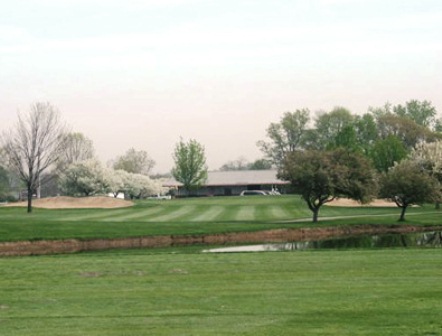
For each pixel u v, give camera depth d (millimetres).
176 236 45156
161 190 132500
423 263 24938
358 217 64000
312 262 25594
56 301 17750
